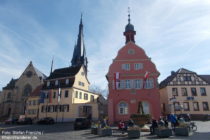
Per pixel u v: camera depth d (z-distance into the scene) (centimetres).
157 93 2861
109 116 2806
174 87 3847
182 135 1552
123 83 2977
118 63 3100
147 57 3092
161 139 1414
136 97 2873
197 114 3491
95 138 1549
